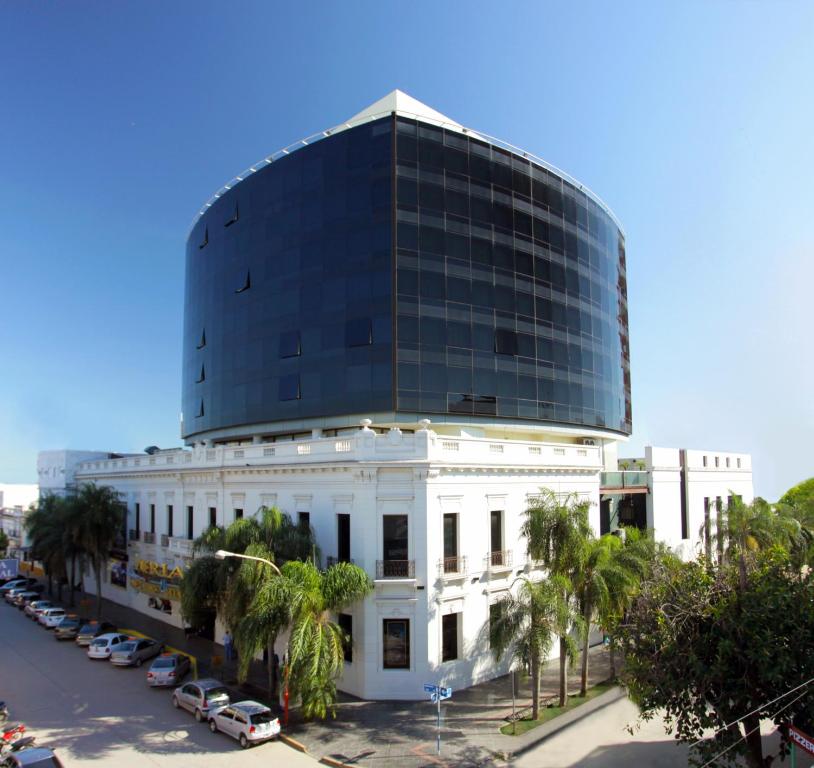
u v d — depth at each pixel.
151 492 42.75
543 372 42.59
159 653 33.00
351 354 37.81
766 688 14.94
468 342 38.94
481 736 21.52
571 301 45.72
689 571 18.56
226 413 45.00
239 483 33.38
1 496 79.38
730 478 51.66
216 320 47.34
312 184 41.22
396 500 25.89
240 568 24.09
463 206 40.16
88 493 44.12
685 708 15.83
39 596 48.56
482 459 28.31
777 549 18.14
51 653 34.22
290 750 20.81
